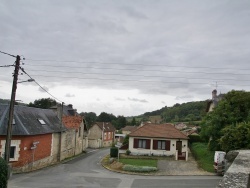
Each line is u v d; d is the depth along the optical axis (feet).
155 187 67.31
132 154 126.93
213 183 71.51
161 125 132.05
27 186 66.39
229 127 89.10
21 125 91.35
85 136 178.91
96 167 104.12
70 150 140.77
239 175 30.17
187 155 120.88
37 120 107.34
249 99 101.55
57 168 100.32
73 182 73.15
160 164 101.40
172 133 126.93
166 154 124.36
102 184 71.00
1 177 49.67
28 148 93.04
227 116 101.96
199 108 389.80
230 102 104.37
